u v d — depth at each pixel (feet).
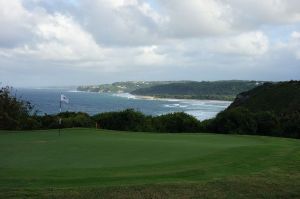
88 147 50.96
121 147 50.90
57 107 380.58
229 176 34.40
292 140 66.69
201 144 55.01
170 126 114.62
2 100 107.55
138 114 117.70
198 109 443.32
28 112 116.57
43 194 28.32
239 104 271.08
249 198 28.89
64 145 52.95
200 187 30.81
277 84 269.44
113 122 115.14
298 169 37.63
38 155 45.01
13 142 56.59
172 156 43.91
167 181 32.27
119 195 28.53
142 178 33.24
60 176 33.55
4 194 28.22
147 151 47.55
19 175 33.76
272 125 109.19
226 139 65.41
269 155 43.88
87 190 29.30
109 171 35.86
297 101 223.71
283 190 30.76
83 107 411.54
